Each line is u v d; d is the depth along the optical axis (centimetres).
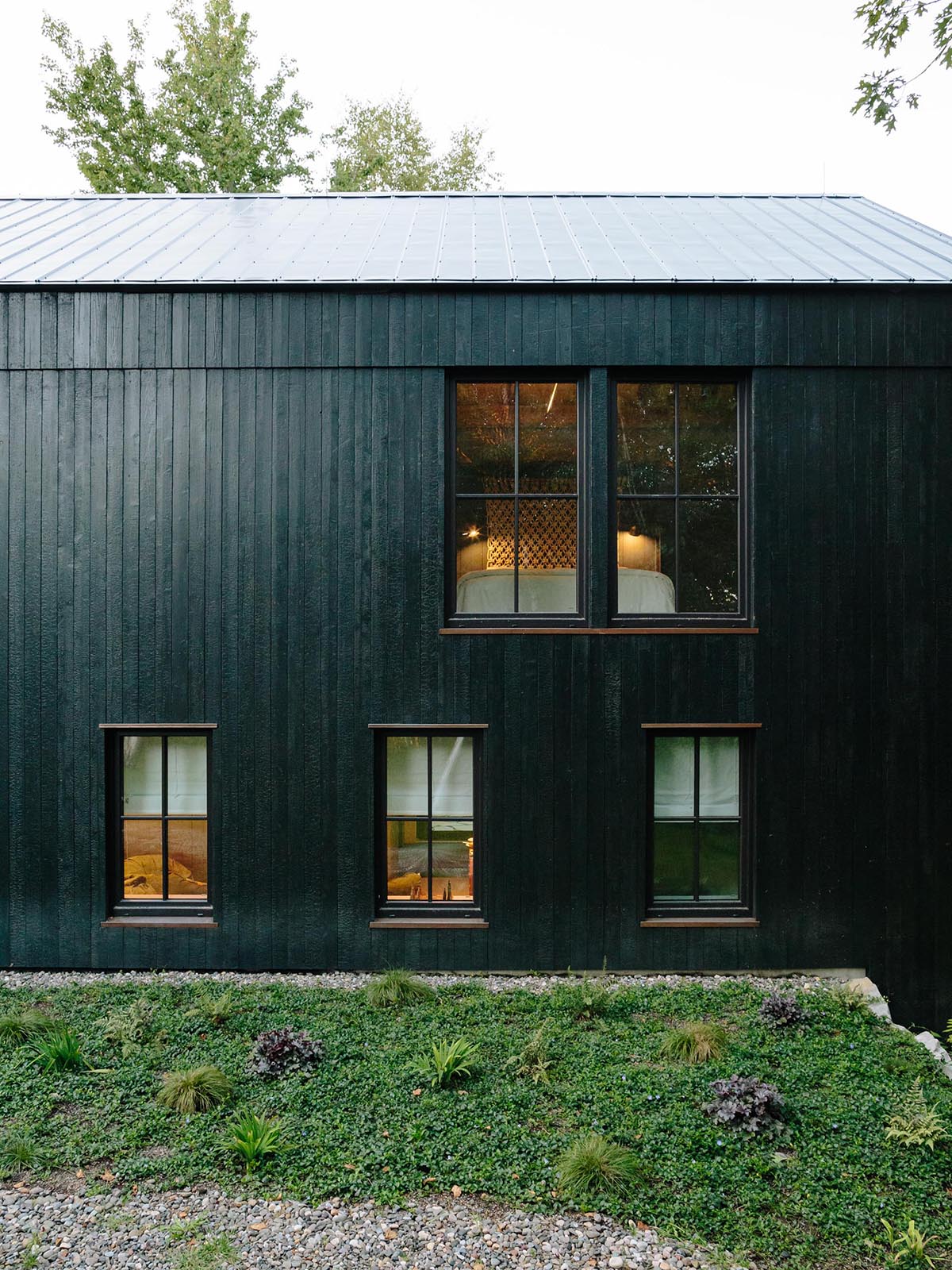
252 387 620
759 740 619
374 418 618
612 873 620
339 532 620
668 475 630
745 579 626
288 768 621
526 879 619
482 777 622
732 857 633
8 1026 496
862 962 620
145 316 620
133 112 1747
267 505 621
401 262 661
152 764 636
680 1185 370
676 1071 461
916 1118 410
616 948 618
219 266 654
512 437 630
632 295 613
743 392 627
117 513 624
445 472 624
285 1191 366
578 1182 365
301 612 621
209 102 1780
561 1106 427
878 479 620
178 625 623
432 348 614
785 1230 349
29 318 623
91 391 623
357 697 620
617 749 618
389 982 560
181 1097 425
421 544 618
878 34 680
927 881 623
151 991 563
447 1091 437
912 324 616
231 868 621
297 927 621
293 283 610
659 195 925
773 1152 396
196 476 622
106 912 625
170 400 621
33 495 626
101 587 625
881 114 708
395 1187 366
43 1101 430
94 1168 384
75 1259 329
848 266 648
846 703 621
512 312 614
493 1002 550
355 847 621
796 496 620
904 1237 340
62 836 627
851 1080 460
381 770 628
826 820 621
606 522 620
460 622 625
